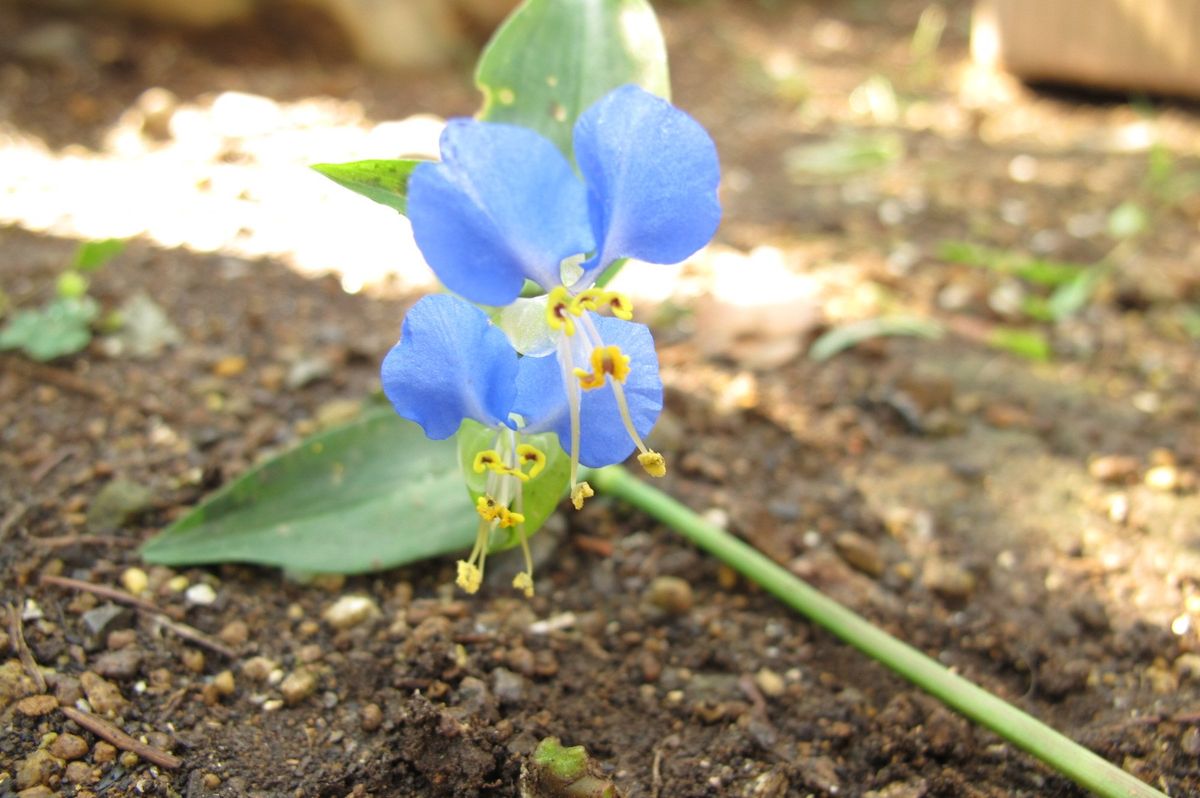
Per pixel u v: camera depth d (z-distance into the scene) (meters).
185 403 0.21
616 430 0.16
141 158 0.30
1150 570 0.20
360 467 0.19
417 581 0.19
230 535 0.18
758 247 0.29
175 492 0.19
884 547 0.20
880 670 0.18
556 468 0.16
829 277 0.27
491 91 0.18
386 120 0.34
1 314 0.22
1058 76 0.43
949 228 0.31
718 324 0.24
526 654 0.18
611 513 0.20
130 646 0.17
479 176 0.15
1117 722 0.18
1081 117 0.41
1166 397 0.23
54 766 0.16
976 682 0.18
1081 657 0.19
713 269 0.27
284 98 0.35
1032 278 0.28
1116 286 0.27
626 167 0.15
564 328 0.15
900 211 0.32
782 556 0.19
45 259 0.23
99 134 0.31
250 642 0.18
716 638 0.18
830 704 0.18
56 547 0.18
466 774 0.16
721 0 0.56
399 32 0.40
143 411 0.20
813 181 0.34
